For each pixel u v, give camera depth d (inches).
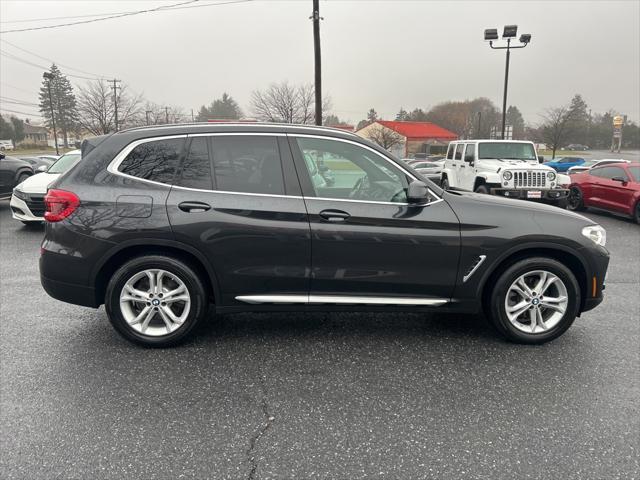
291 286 147.8
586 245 151.2
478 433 109.0
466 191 174.7
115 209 141.4
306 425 111.9
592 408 119.2
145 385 129.1
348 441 106.0
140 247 146.7
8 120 3516.2
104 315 181.9
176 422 112.6
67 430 109.0
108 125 1669.5
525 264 150.3
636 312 189.8
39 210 356.8
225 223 142.4
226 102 3907.5
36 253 292.8
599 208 485.1
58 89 2918.3
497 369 139.5
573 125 2016.5
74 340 158.2
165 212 141.5
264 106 1326.3
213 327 169.6
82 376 133.7
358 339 160.6
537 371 138.3
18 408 117.5
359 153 149.6
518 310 153.9
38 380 131.3
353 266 146.7
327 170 148.9
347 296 149.7
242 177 145.8
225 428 110.5
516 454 101.6
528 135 2726.4
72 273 143.5
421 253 147.3
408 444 105.0
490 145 521.7
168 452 101.8
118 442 105.0
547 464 98.5
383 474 95.6
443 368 140.0
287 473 95.7
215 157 146.0
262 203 143.6
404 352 150.7
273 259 145.1
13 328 168.6
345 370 138.6
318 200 145.2
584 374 136.6
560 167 1515.7
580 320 180.2
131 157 145.4
